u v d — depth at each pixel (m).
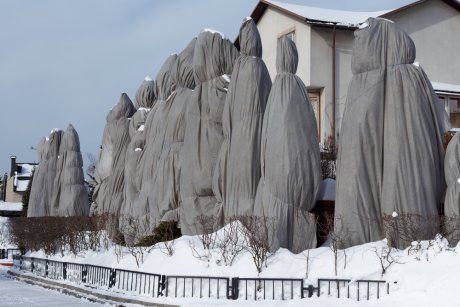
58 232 28.47
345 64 34.59
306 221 17.50
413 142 16.81
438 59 36.88
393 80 17.19
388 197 16.69
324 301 13.38
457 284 12.80
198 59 22.59
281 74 18.31
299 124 17.80
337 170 17.41
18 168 94.50
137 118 31.45
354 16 36.03
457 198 16.23
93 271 20.67
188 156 22.48
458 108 34.59
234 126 20.09
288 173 17.42
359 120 17.11
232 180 19.78
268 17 38.06
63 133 42.34
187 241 18.69
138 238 25.03
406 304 12.74
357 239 16.56
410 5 36.06
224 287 15.19
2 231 47.47
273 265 15.73
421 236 15.50
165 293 15.58
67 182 38.59
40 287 23.66
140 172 28.80
